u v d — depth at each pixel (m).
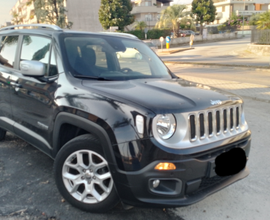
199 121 2.44
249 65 15.81
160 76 3.54
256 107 7.07
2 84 3.82
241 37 50.84
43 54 3.33
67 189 2.75
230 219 2.77
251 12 62.75
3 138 4.58
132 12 56.47
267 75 12.81
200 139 2.43
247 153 2.87
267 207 2.99
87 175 2.63
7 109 3.82
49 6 40.91
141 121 2.25
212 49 31.91
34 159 3.95
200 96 2.64
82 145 2.57
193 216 2.79
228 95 2.88
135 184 2.28
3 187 3.18
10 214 2.69
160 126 2.27
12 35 4.03
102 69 3.20
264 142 4.81
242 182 3.50
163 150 2.23
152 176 2.24
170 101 2.43
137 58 3.71
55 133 2.88
